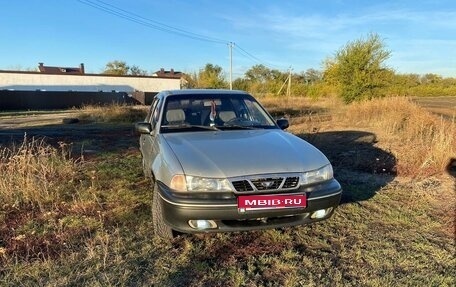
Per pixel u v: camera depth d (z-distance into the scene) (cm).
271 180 329
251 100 516
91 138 1198
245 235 390
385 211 464
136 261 336
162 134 432
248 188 325
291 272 317
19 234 395
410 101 1703
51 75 4684
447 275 309
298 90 5056
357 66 2603
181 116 466
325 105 3016
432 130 987
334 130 1282
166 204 333
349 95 2652
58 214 451
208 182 324
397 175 651
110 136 1261
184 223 326
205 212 317
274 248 362
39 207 477
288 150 369
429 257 343
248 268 323
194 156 350
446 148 696
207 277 309
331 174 364
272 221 337
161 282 301
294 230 404
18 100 3644
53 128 1571
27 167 550
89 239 374
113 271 317
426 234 396
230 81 4522
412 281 300
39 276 309
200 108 480
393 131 1102
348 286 294
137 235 393
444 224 423
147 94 4334
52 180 555
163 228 371
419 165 686
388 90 2591
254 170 330
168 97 501
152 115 541
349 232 400
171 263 333
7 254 349
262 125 470
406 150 782
